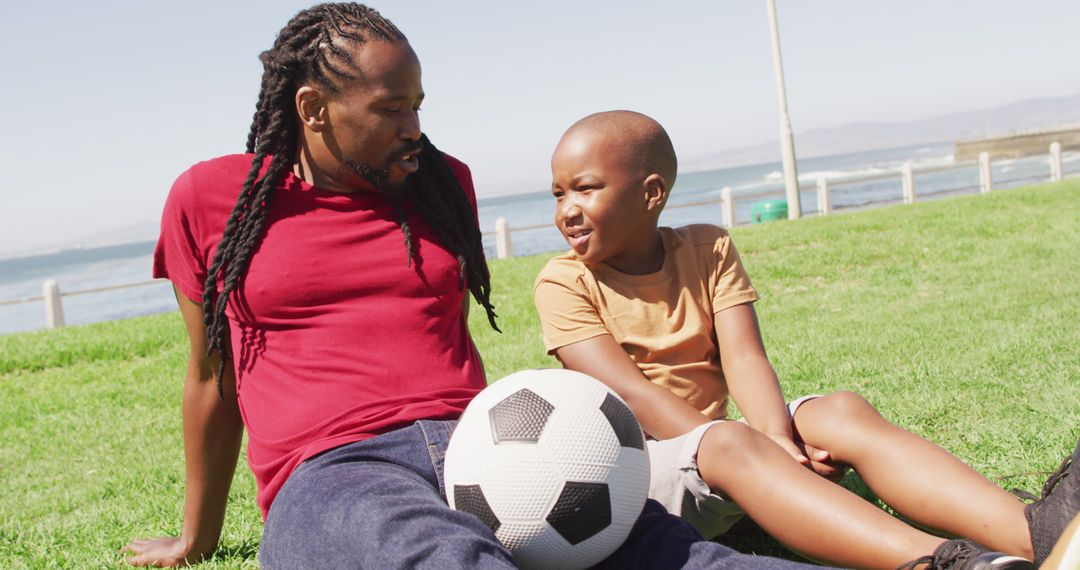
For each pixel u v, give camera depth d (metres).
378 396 2.49
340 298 2.56
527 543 2.13
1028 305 6.96
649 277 2.98
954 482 2.27
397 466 2.32
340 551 1.97
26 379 9.04
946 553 1.89
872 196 44.81
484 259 2.95
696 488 2.42
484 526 1.99
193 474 3.02
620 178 2.87
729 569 1.97
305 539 2.07
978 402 4.30
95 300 46.12
